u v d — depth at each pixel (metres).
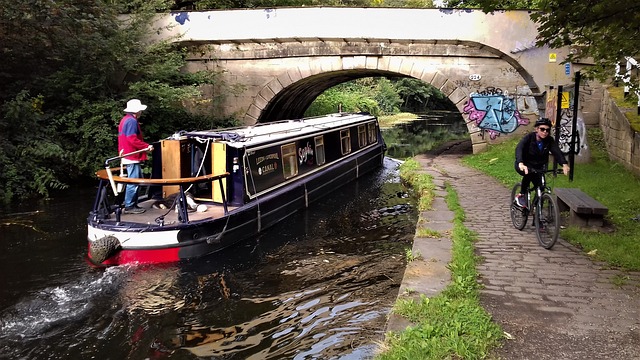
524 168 6.18
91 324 5.23
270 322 5.30
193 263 6.92
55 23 12.20
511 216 7.24
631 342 3.67
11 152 11.38
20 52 12.41
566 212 7.32
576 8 5.61
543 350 3.55
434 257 5.61
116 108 13.13
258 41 16.45
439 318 3.97
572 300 4.45
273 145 9.38
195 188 8.37
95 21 13.09
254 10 15.97
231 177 8.11
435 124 36.28
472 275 4.95
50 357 4.58
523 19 14.75
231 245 7.67
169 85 15.31
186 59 17.17
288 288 6.20
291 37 15.97
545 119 6.22
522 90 15.70
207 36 16.31
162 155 8.28
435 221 7.42
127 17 15.35
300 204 10.17
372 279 6.45
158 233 6.71
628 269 5.19
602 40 6.25
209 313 5.52
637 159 9.23
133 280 6.34
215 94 17.30
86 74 13.66
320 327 5.15
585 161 10.88
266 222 8.67
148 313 5.50
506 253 5.82
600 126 13.37
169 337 4.98
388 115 42.12
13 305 5.59
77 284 6.18
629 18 5.56
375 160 16.44
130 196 7.58
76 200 11.02
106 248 6.52
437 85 16.14
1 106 11.99
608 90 12.30
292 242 8.09
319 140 11.80
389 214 9.95
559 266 5.34
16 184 11.09
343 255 7.44
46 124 12.81
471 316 3.97
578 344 3.64
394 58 16.25
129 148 7.53
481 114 16.05
